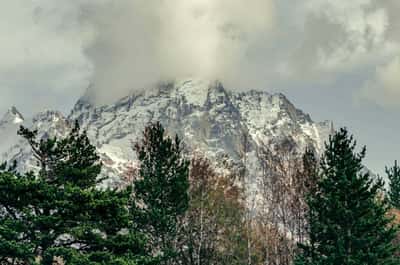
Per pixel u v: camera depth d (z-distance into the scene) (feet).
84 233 138.82
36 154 148.97
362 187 197.06
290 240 291.99
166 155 227.81
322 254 202.49
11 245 126.93
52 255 133.90
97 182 154.20
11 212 137.49
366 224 193.88
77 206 133.80
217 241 272.72
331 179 203.10
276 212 291.79
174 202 224.74
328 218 197.88
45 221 132.05
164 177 224.33
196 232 263.70
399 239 244.83
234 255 285.84
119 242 142.10
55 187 137.08
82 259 130.62
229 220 276.82
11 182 130.52
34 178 136.36
